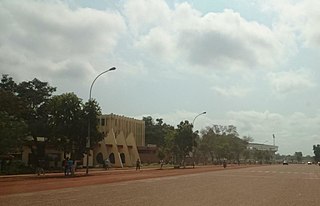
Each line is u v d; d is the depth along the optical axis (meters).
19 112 53.62
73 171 47.25
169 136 86.44
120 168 76.19
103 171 60.78
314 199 22.89
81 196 22.45
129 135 98.38
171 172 59.81
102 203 18.89
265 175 54.47
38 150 63.00
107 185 31.91
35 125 59.28
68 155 63.50
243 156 173.50
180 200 20.72
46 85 65.19
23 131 48.69
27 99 62.84
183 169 74.88
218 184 34.62
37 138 62.34
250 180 41.72
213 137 131.25
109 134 86.75
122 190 27.02
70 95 50.72
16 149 48.53
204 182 37.19
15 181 36.41
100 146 84.12
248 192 26.70
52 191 25.81
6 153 47.25
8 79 64.62
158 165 99.44
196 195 23.84
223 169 79.19
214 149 129.62
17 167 54.44
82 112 50.03
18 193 24.31
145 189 28.09
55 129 50.38
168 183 35.19
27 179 39.72
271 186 33.19
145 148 113.25
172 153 90.50
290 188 31.31
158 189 28.23
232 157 149.38
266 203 20.25
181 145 84.50
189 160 125.19
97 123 51.06
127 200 20.42
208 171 66.69
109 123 101.50
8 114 49.34
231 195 24.20
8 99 52.12
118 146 92.25
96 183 34.09
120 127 105.75
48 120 58.66
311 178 48.03
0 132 44.97
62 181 36.44
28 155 63.88
